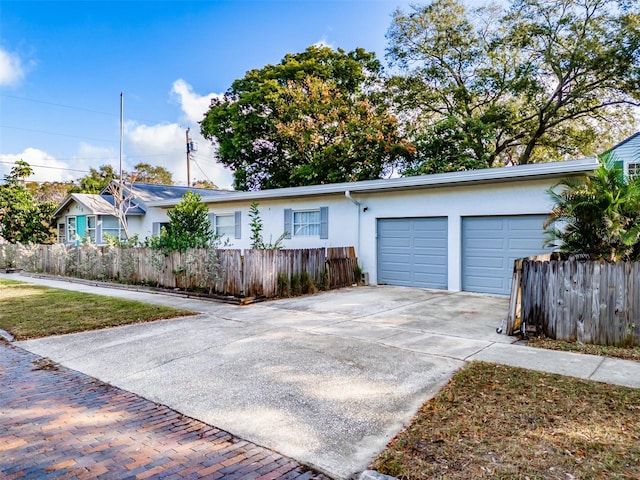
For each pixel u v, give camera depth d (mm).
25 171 21375
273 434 3312
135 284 11977
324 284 10883
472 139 19953
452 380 4258
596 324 5559
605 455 2797
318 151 22109
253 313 7953
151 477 2746
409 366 4734
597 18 18406
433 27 21797
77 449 3123
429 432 3199
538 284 5949
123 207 19297
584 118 20875
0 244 18891
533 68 19953
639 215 6527
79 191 33719
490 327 6609
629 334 5371
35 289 11641
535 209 9406
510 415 3428
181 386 4359
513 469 2658
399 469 2719
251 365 4906
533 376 4312
